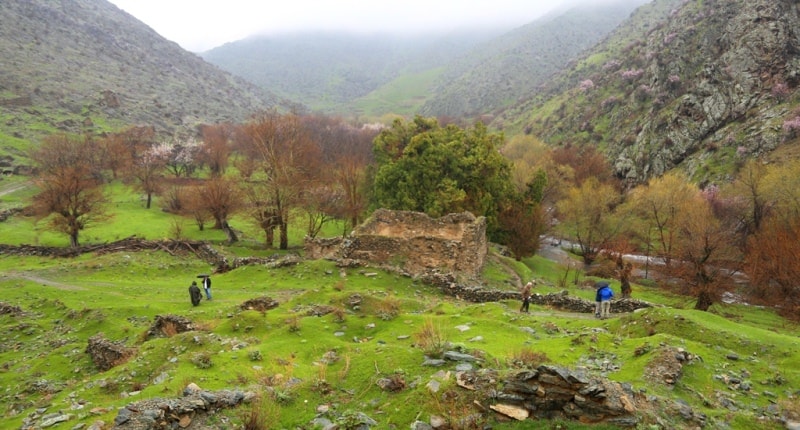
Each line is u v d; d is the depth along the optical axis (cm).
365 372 1121
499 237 5225
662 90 10375
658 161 9075
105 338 1869
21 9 18912
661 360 1198
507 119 16400
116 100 14038
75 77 15400
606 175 9012
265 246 4738
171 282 3253
